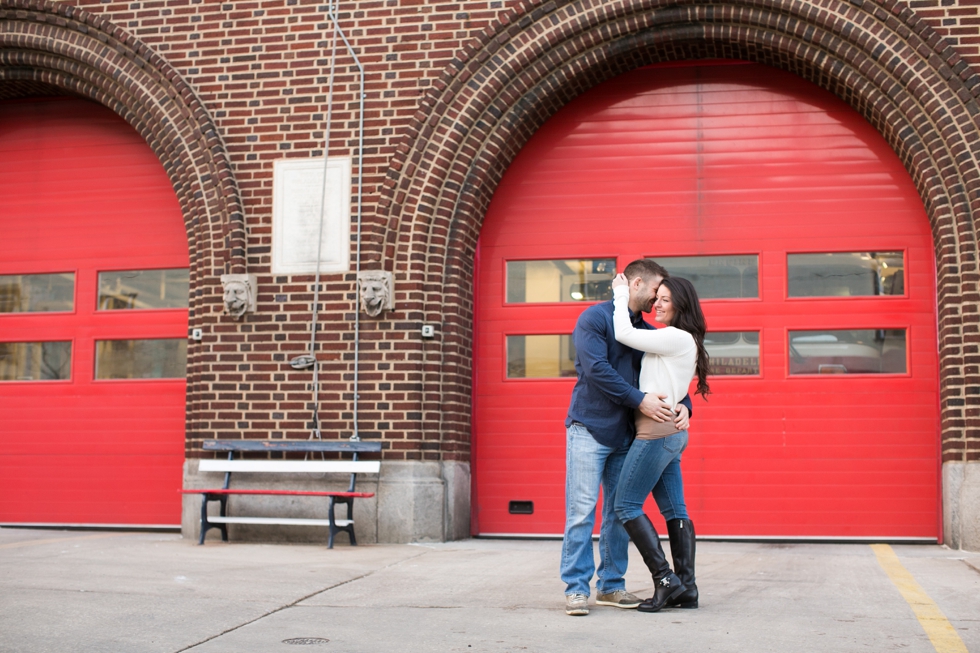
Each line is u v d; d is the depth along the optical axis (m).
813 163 8.52
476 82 8.44
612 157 8.80
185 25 8.88
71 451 9.23
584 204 8.80
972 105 7.67
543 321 8.77
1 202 9.63
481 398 8.79
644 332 4.68
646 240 8.68
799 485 8.24
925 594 5.34
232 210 8.56
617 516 4.89
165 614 4.66
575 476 4.75
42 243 9.52
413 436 8.18
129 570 6.05
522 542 8.32
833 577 5.98
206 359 8.55
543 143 8.91
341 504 8.14
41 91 9.52
